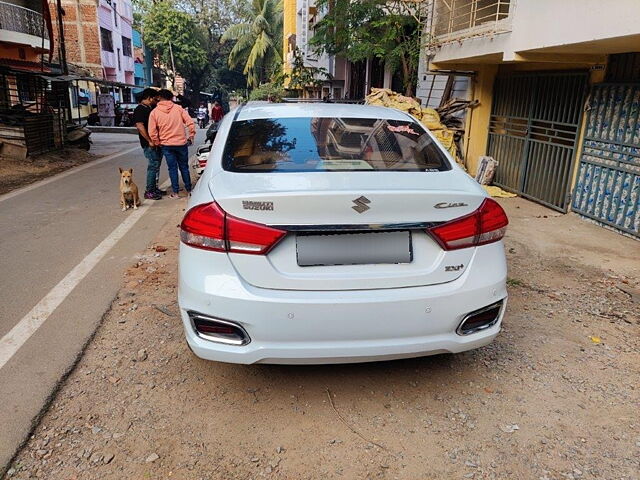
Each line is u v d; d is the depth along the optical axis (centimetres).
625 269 514
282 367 327
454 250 267
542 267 519
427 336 267
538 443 260
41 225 675
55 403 288
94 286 458
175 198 853
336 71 1997
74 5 3462
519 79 880
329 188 258
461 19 902
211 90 5597
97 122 3017
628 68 624
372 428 271
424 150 329
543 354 347
